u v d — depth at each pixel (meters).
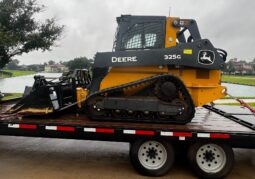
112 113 5.39
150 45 5.60
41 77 5.77
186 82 5.58
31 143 6.90
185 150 5.15
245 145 4.82
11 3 15.09
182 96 5.30
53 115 5.70
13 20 15.38
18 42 14.54
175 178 4.93
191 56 5.34
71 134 5.09
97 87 5.67
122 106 5.26
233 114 6.50
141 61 5.38
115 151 6.39
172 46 5.40
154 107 5.21
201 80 5.59
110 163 5.62
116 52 5.43
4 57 15.09
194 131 4.84
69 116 5.93
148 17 5.63
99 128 4.96
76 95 6.09
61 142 7.03
